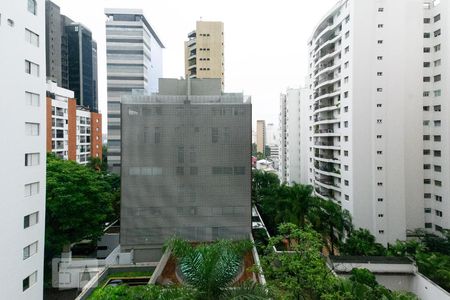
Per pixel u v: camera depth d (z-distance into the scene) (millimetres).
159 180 31062
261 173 56531
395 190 34531
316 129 49156
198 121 31469
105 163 64812
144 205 30859
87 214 28672
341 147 39031
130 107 30969
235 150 31625
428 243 34094
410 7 38062
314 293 15102
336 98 41500
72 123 60562
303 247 16141
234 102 31906
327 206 31688
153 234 30875
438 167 38281
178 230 31141
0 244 17469
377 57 34750
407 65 38188
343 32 38219
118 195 41625
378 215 34562
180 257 11078
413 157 38625
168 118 31266
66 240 28281
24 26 19625
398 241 29547
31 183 20500
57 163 32250
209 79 33844
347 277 24219
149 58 67188
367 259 25953
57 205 26969
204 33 71000
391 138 34625
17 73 18938
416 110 38375
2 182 17656
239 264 11516
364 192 35375
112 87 62062
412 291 25156
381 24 34719
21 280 19328
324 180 44906
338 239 34656
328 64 44500
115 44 62188
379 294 19453
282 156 73250
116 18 62750
